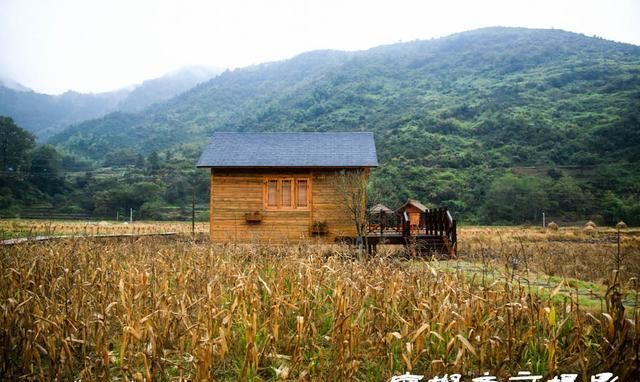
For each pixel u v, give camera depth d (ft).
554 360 14.58
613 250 56.65
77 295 18.61
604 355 14.93
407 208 94.99
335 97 587.68
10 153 313.73
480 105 426.51
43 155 334.65
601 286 28.07
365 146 58.70
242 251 32.86
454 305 16.38
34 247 30.48
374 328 17.89
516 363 15.28
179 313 16.15
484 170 259.39
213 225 53.57
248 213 53.42
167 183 285.23
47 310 16.81
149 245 38.14
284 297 19.10
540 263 41.68
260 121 604.49
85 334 15.84
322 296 21.01
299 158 54.54
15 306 16.58
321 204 53.26
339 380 14.58
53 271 23.24
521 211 204.44
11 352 15.19
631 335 14.48
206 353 13.39
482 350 14.79
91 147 553.64
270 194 53.83
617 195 223.30
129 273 21.17
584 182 240.12
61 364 14.57
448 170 256.52
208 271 22.40
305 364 16.08
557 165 268.82
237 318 17.83
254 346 14.38
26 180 289.94
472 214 208.23
